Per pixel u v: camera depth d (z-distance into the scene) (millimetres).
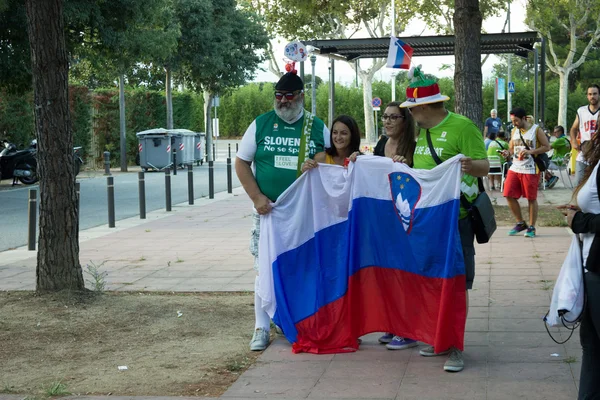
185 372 5844
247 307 7867
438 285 5840
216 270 10008
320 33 40250
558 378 5379
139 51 25453
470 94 13875
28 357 6332
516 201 11852
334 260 6336
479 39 13891
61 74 7883
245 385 5480
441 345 5590
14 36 20734
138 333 6980
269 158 6398
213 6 40625
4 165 25094
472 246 5875
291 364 5957
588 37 70750
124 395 5328
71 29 22203
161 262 10711
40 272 8156
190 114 44219
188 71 42188
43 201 8094
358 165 6145
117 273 9914
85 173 31969
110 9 22359
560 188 20891
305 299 6395
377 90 61656
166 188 17531
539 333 6500
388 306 6156
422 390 5250
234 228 14289
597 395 4227
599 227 4102
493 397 5066
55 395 5352
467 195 5828
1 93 29328
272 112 6453
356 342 6246
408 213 5934
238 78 42844
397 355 6090
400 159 6008
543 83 20312
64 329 7105
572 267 4277
